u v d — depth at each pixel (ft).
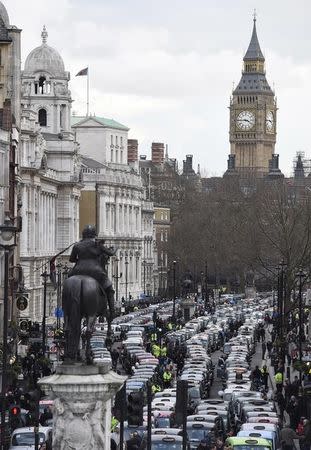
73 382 210.59
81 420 212.02
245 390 529.86
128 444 358.64
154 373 589.73
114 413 384.06
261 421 424.05
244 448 356.38
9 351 535.60
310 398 492.13
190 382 555.69
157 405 459.32
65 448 212.02
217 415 424.87
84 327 246.88
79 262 219.82
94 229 222.69
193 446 388.16
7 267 385.09
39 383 213.25
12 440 360.07
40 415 416.46
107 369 215.10
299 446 434.30
